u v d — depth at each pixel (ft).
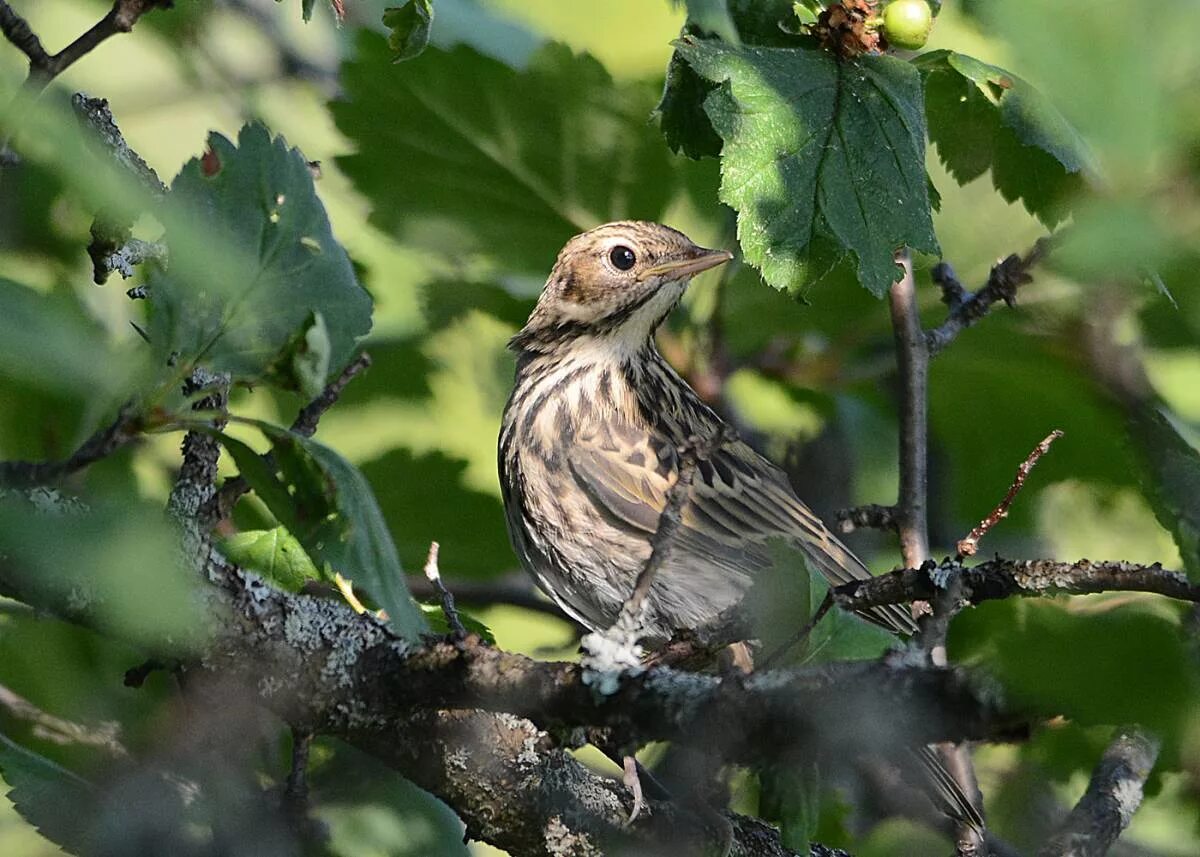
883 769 41.06
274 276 22.22
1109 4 13.46
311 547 22.98
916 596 24.58
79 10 57.77
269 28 55.47
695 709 22.12
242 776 31.91
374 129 44.32
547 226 45.98
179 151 57.06
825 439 51.24
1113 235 14.01
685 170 44.88
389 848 34.55
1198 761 14.16
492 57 42.98
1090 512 47.91
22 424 29.19
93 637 35.65
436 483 45.75
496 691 24.70
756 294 46.16
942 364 45.32
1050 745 29.68
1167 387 40.42
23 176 41.52
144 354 21.22
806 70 31.04
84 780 31.53
